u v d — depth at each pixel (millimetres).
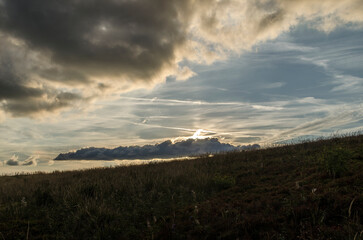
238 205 6961
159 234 5555
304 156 12719
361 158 9070
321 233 4363
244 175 11453
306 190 6770
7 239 5734
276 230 4918
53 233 6113
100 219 6656
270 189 8062
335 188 6312
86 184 10883
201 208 7121
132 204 8391
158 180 11258
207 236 5215
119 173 14742
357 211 4742
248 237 4809
